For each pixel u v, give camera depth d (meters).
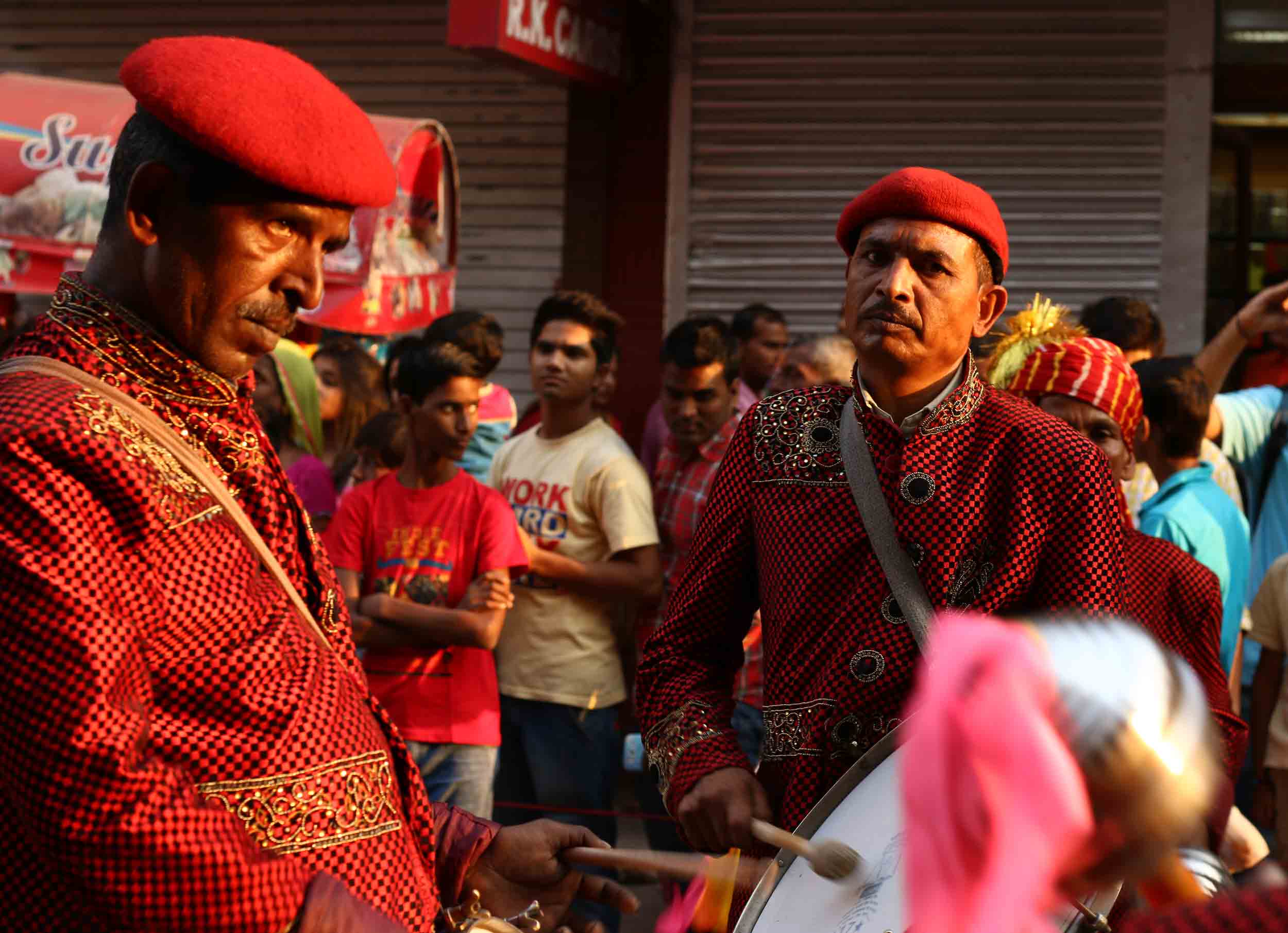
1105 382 3.22
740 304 7.44
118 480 1.64
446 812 2.16
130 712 1.58
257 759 1.72
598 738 4.72
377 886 1.80
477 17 6.17
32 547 1.57
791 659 2.38
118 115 5.82
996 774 0.85
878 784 2.11
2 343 5.77
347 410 5.77
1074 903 1.26
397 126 6.17
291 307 1.83
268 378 5.24
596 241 7.55
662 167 7.49
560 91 7.54
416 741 4.30
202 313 1.78
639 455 7.53
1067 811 0.84
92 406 1.68
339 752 1.79
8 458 1.58
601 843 2.13
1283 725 4.20
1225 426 5.16
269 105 1.74
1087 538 2.29
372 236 5.84
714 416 5.07
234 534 1.78
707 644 2.56
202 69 1.74
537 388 4.92
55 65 7.96
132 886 1.55
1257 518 5.18
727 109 7.40
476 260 7.66
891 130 7.28
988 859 0.84
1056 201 7.17
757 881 2.19
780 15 7.33
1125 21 7.07
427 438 4.44
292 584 1.91
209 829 1.59
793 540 2.40
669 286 7.48
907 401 2.40
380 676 4.33
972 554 2.30
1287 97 7.23
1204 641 3.13
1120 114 7.10
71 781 1.54
